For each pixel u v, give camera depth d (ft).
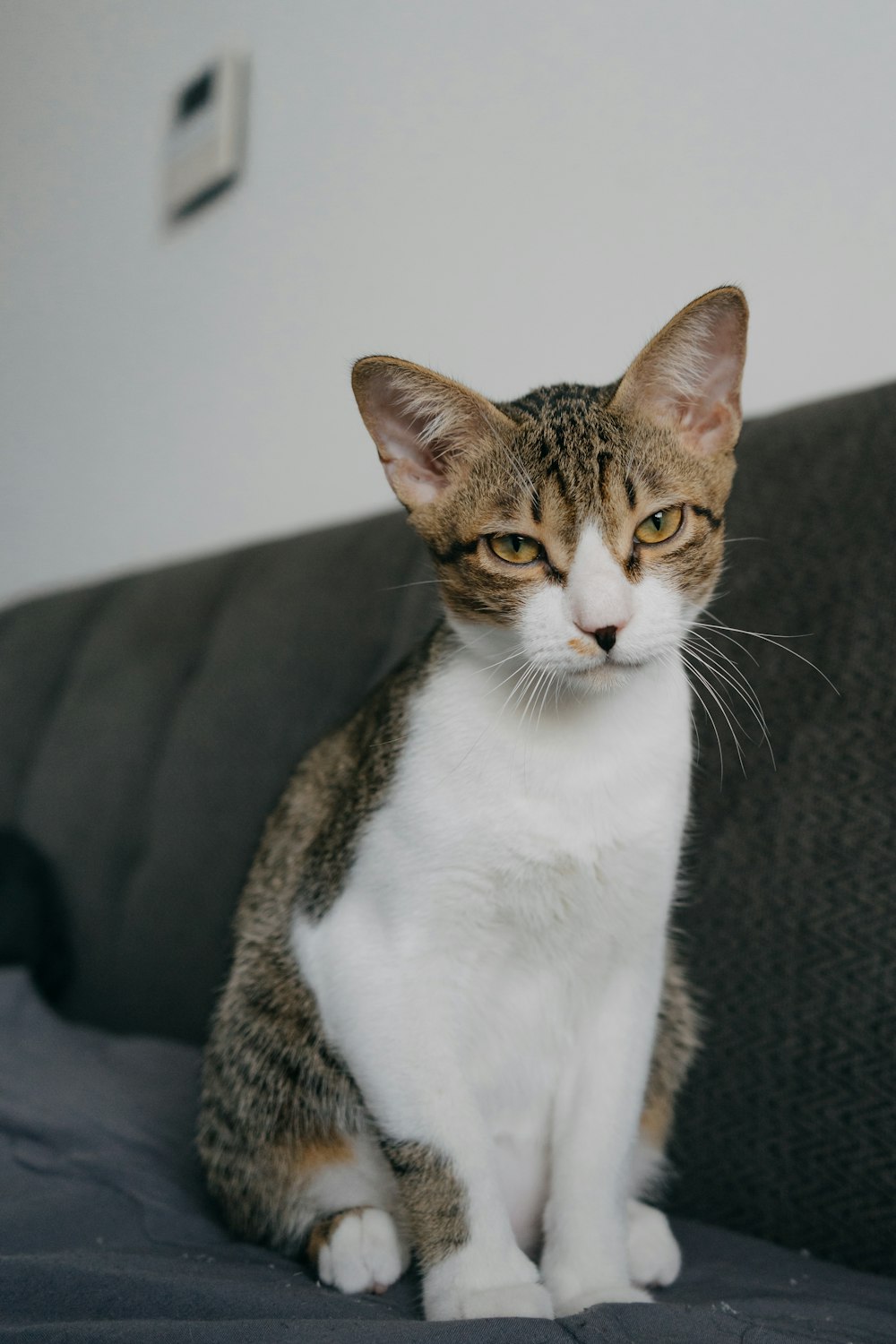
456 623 3.44
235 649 6.14
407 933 3.15
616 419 3.38
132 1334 2.17
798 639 3.89
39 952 6.37
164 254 9.16
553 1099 3.50
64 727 7.11
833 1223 3.34
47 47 11.02
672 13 5.54
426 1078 3.04
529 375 6.15
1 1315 2.47
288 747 5.58
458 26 6.66
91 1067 4.91
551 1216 3.22
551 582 3.18
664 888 3.32
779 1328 2.43
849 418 4.16
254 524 8.07
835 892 3.53
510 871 3.17
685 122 5.47
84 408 10.14
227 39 8.57
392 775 3.28
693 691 3.80
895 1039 3.28
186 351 8.86
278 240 7.93
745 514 4.22
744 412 5.17
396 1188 3.23
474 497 3.36
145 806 6.31
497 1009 3.42
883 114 4.72
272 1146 3.48
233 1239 3.56
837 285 4.86
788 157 5.05
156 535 9.15
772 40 5.12
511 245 6.28
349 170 7.36
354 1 7.40
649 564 3.23
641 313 5.63
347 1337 2.15
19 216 11.34
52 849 6.76
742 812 3.85
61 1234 3.32
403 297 6.93
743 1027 3.67
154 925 5.89
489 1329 2.21
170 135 8.98
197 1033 5.56
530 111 6.22
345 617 5.61
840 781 3.62
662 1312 2.32
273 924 3.69
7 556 11.22
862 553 3.84
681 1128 3.78
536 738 3.18
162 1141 4.25
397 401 3.47
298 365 7.72
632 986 3.38
